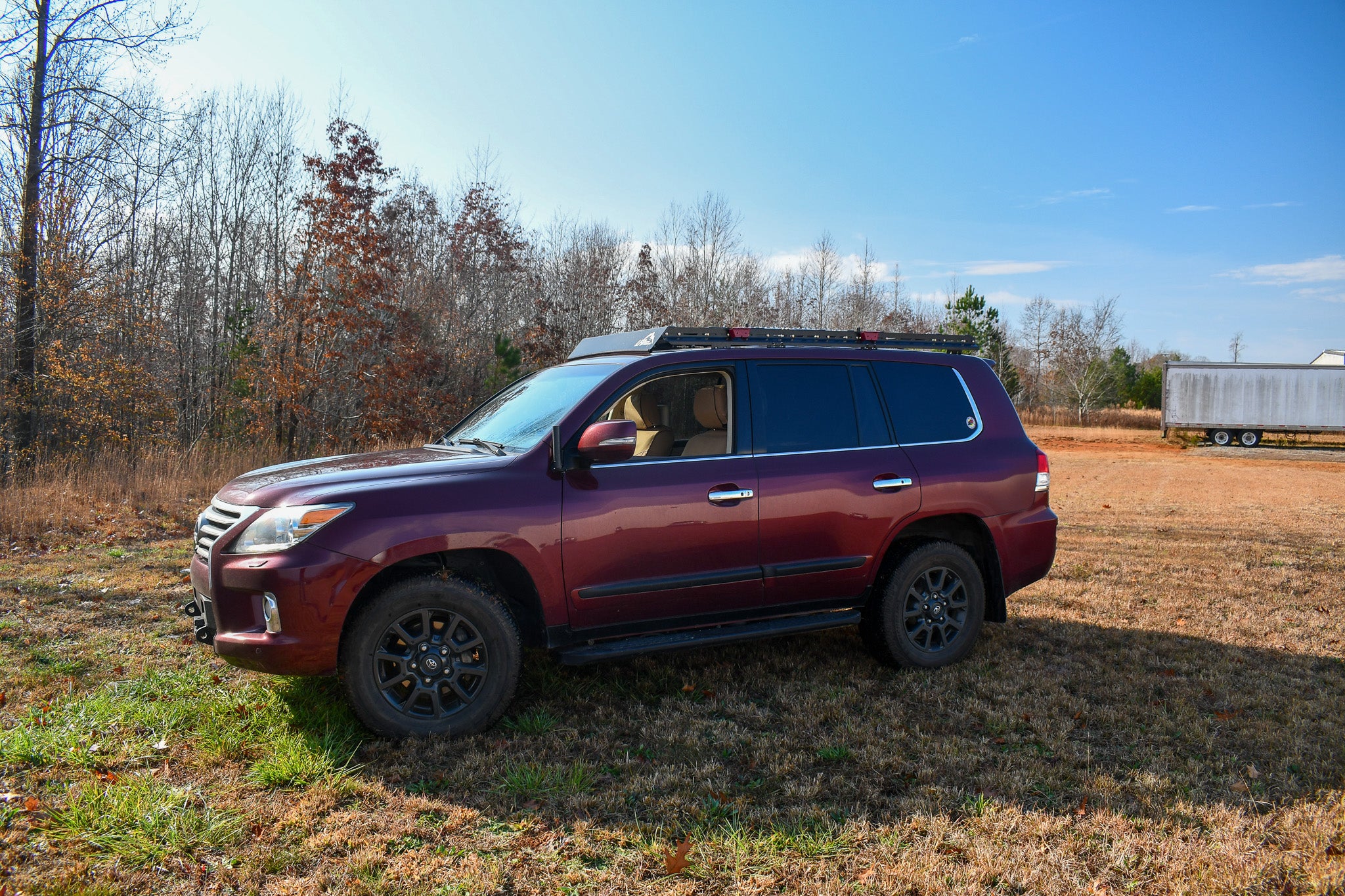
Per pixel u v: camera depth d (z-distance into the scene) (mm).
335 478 3629
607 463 3953
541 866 2619
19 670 4344
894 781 3311
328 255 19297
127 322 18156
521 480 3758
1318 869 2623
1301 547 9242
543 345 26484
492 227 27156
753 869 2619
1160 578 7422
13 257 16422
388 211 21891
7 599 5871
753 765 3432
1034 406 61688
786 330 4582
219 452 14273
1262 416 34438
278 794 3051
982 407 5023
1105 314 64125
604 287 33031
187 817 2830
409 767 3309
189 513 10117
